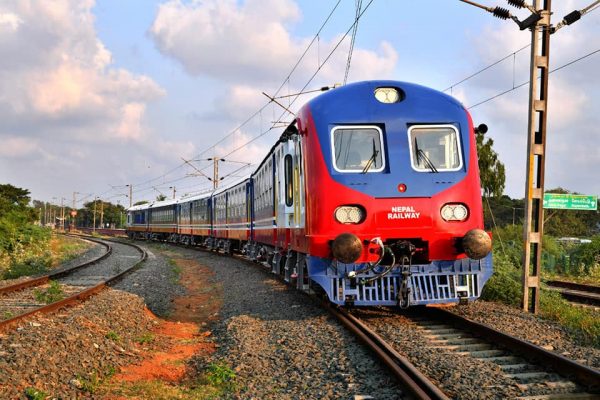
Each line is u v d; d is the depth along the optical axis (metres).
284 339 7.83
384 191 8.23
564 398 4.96
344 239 7.79
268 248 16.42
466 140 8.60
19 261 21.70
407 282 8.10
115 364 7.04
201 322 10.80
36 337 7.15
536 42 10.12
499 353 6.61
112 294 12.52
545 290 11.80
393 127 8.49
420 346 6.82
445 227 8.26
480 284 8.34
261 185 17.05
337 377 5.95
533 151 10.17
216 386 6.18
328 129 8.50
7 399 5.26
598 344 7.04
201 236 36.38
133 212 62.28
